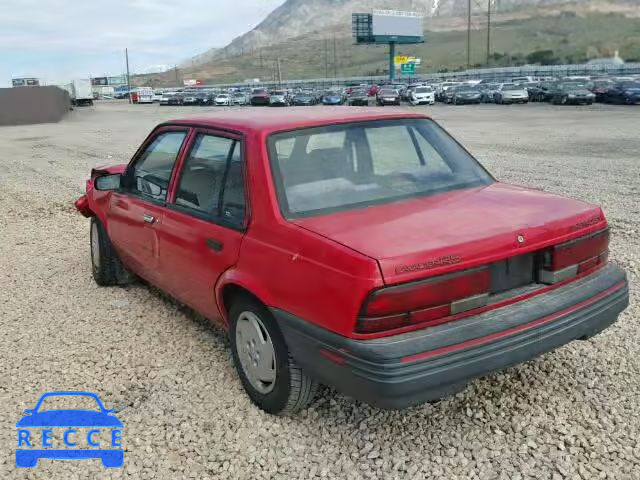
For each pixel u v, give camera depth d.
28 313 5.44
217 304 3.84
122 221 5.10
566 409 3.51
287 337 3.19
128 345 4.65
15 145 25.70
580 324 3.22
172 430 3.52
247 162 3.53
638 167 12.11
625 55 133.38
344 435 3.38
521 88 44.53
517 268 3.18
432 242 2.89
